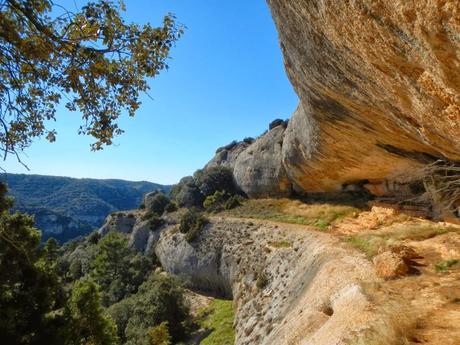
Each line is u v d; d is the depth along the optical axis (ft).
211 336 69.56
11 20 14.20
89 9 14.11
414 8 12.39
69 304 51.67
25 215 42.37
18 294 41.37
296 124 73.97
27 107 15.67
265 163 120.06
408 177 58.23
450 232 46.19
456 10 10.86
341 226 72.84
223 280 94.02
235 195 136.46
